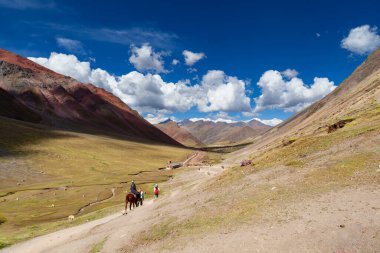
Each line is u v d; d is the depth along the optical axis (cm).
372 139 4294
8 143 17150
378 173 3088
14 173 13450
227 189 4366
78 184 11669
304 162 4394
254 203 3195
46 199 9050
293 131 17012
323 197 2853
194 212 3500
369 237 1991
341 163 3728
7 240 4319
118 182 11962
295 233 2269
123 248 2945
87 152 19525
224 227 2747
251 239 2350
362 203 2494
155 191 6500
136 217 4216
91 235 3784
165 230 3114
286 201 3000
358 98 12475
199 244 2516
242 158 17050
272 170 4591
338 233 2119
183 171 15525
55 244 3772
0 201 8881
